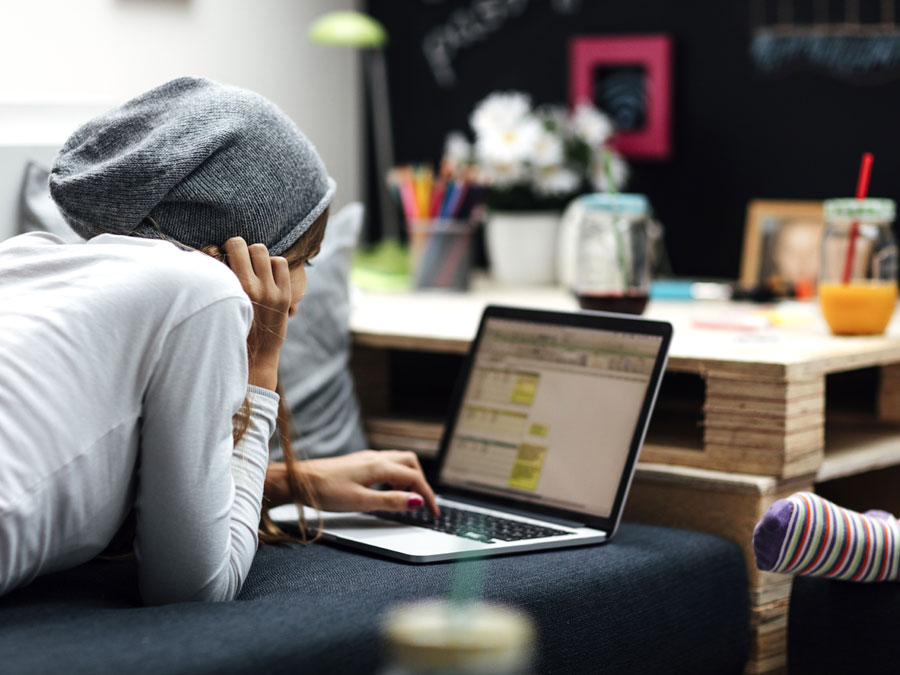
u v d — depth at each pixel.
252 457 1.13
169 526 1.03
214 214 1.12
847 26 2.30
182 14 2.43
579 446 1.39
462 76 2.81
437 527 1.33
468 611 0.56
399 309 1.98
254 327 1.14
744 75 2.44
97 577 1.18
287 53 2.69
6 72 2.13
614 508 1.32
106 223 1.12
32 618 1.00
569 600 1.16
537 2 2.69
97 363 1.01
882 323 1.63
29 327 1.01
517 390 1.48
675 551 1.29
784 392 1.36
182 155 1.10
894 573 1.19
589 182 2.48
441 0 2.82
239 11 2.56
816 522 1.16
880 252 1.65
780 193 2.42
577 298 1.78
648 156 2.54
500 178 2.41
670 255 2.56
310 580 1.15
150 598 1.06
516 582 1.14
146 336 1.02
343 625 0.98
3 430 0.97
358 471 1.34
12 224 1.55
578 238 1.79
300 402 1.62
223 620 0.98
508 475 1.44
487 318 1.56
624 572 1.22
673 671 1.27
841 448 1.55
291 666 0.92
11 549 0.99
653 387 1.35
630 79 2.55
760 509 1.36
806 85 2.37
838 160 2.34
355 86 2.89
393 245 2.51
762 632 1.39
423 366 2.05
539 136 2.40
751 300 2.09
